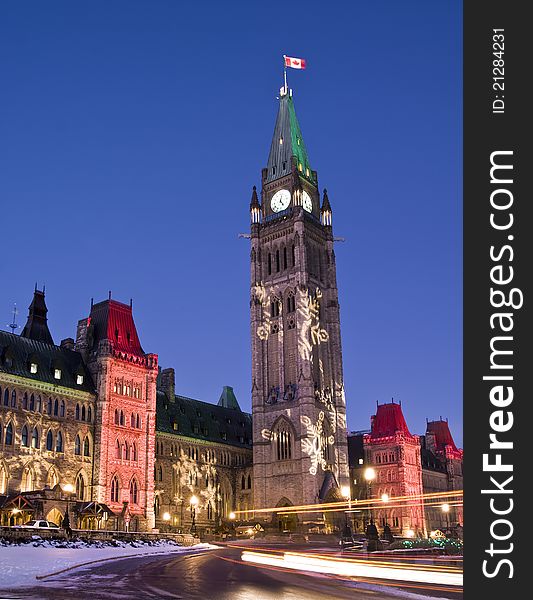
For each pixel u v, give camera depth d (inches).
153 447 4404.5
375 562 1955.0
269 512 5315.0
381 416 6545.3
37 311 4648.1
